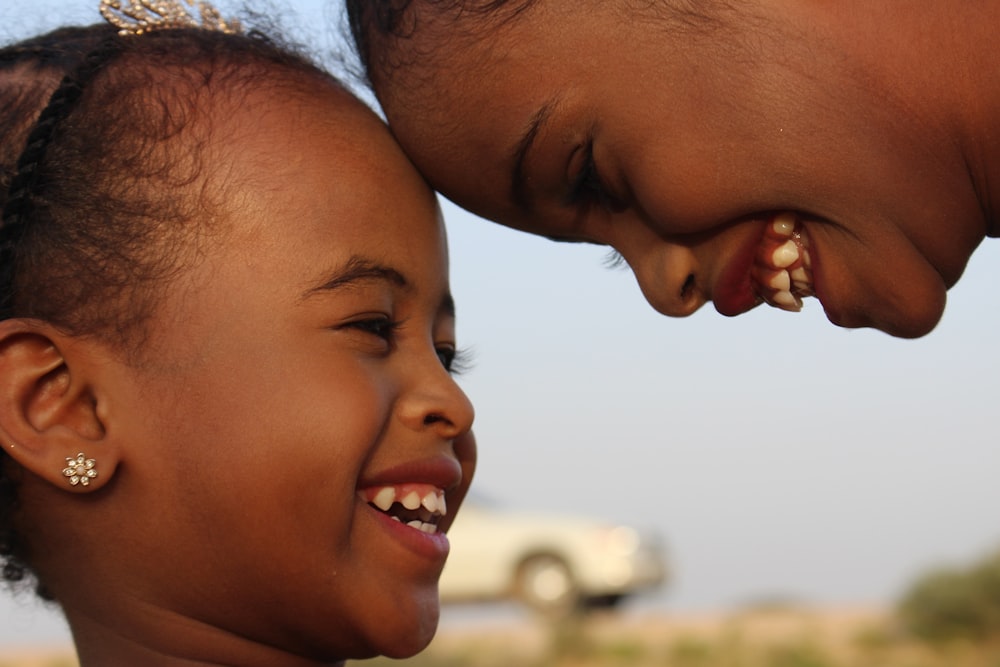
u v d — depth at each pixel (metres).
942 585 12.66
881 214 1.96
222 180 2.02
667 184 2.03
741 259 2.12
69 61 2.17
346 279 2.02
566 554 14.69
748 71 1.95
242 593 1.99
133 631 2.05
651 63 1.98
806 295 2.18
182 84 2.09
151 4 2.33
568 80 2.03
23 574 2.23
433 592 2.10
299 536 1.95
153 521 1.99
